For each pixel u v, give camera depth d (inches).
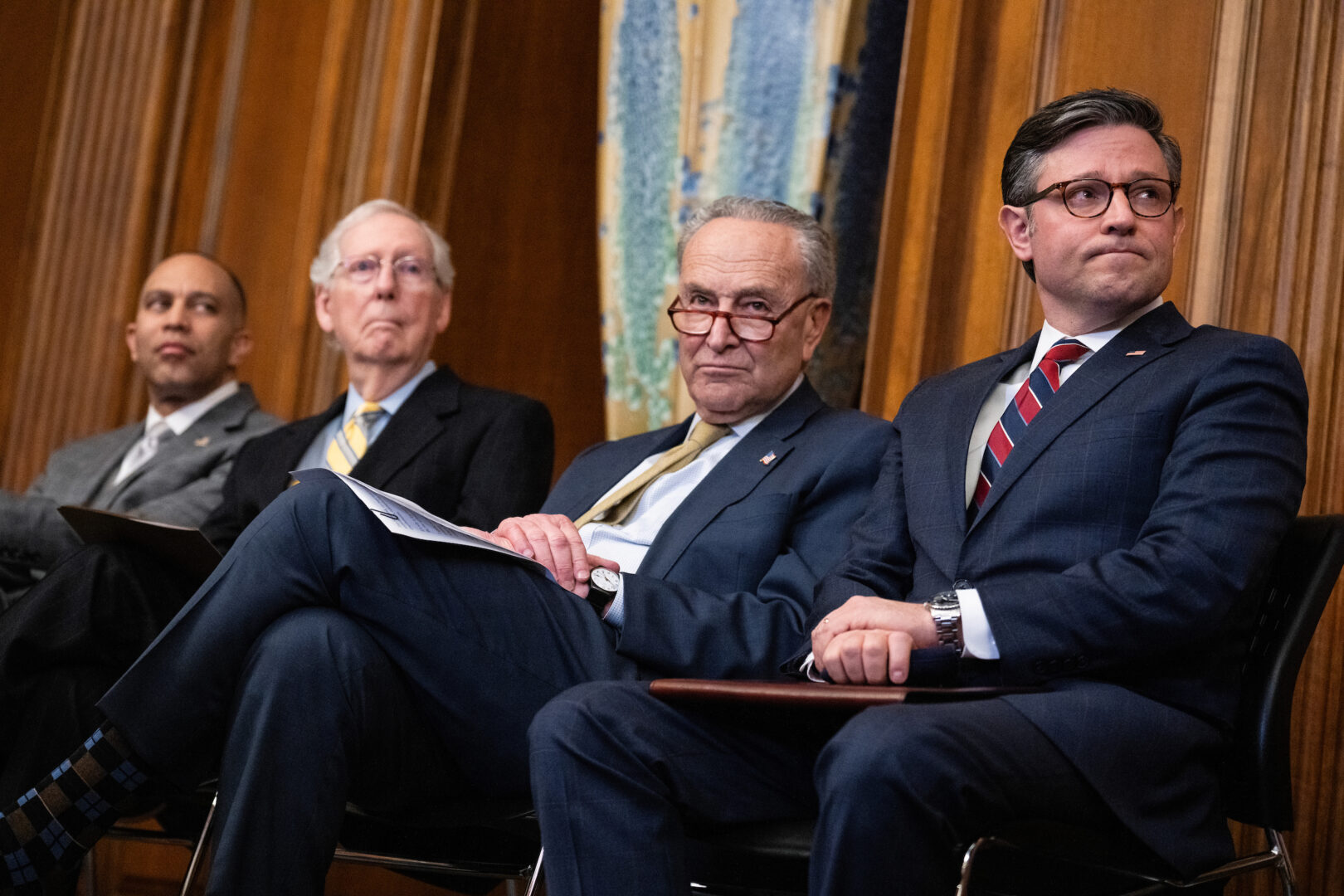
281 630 65.7
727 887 65.2
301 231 142.7
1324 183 95.9
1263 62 99.7
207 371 128.3
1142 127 71.9
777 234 88.9
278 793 63.2
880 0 125.1
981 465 71.6
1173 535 60.9
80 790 66.3
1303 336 94.9
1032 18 110.9
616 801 60.4
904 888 53.6
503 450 102.4
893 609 63.5
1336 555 64.5
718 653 72.1
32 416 148.3
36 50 157.0
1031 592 61.8
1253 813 62.2
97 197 149.9
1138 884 63.0
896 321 113.3
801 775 65.2
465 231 141.9
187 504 113.3
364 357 110.4
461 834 75.3
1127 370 68.0
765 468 82.9
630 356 129.5
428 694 68.9
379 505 68.5
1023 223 76.7
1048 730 57.8
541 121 146.5
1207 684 62.6
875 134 124.6
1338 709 89.2
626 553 84.5
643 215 130.1
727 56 127.5
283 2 149.6
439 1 139.2
